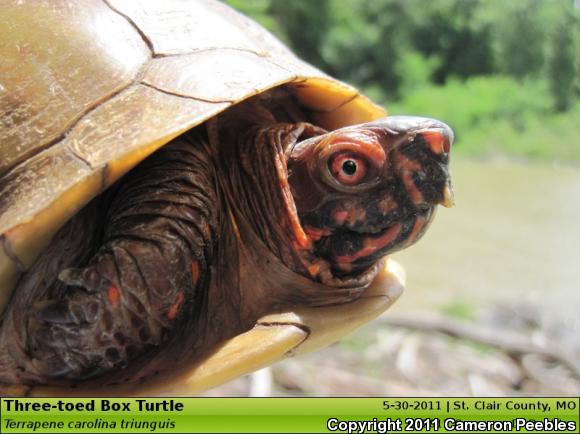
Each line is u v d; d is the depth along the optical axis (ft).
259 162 0.49
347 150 0.47
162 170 0.45
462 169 3.12
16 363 0.45
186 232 0.44
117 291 0.42
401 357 1.13
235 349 0.45
